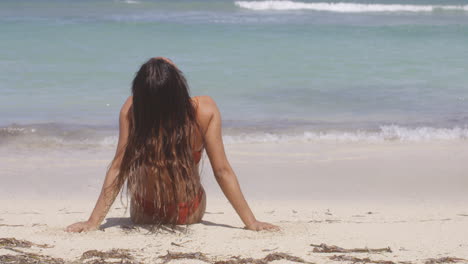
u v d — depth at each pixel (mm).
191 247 3203
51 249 3135
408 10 25094
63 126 8500
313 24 20250
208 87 11320
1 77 11836
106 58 14062
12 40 16031
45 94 10602
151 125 3436
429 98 10656
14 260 2881
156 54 14641
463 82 11984
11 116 8992
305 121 8992
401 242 3424
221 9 23922
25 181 5914
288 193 5609
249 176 6242
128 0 25031
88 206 4887
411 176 6309
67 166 6582
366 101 10406
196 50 15281
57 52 14617
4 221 3998
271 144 7707
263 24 19984
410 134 8266
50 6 23109
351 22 21031
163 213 3641
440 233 3703
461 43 16781
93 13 21828
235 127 8570
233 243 3297
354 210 4836
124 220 3881
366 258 3000
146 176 3510
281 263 2898
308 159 7008
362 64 13797
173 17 21359
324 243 3344
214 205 4922
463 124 8867
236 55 14648
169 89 3398
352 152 7359
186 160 3496
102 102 10102
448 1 27406
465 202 5266
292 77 12359
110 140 7867
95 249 3131
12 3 23328
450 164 6805
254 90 11164
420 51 15516
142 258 2961
